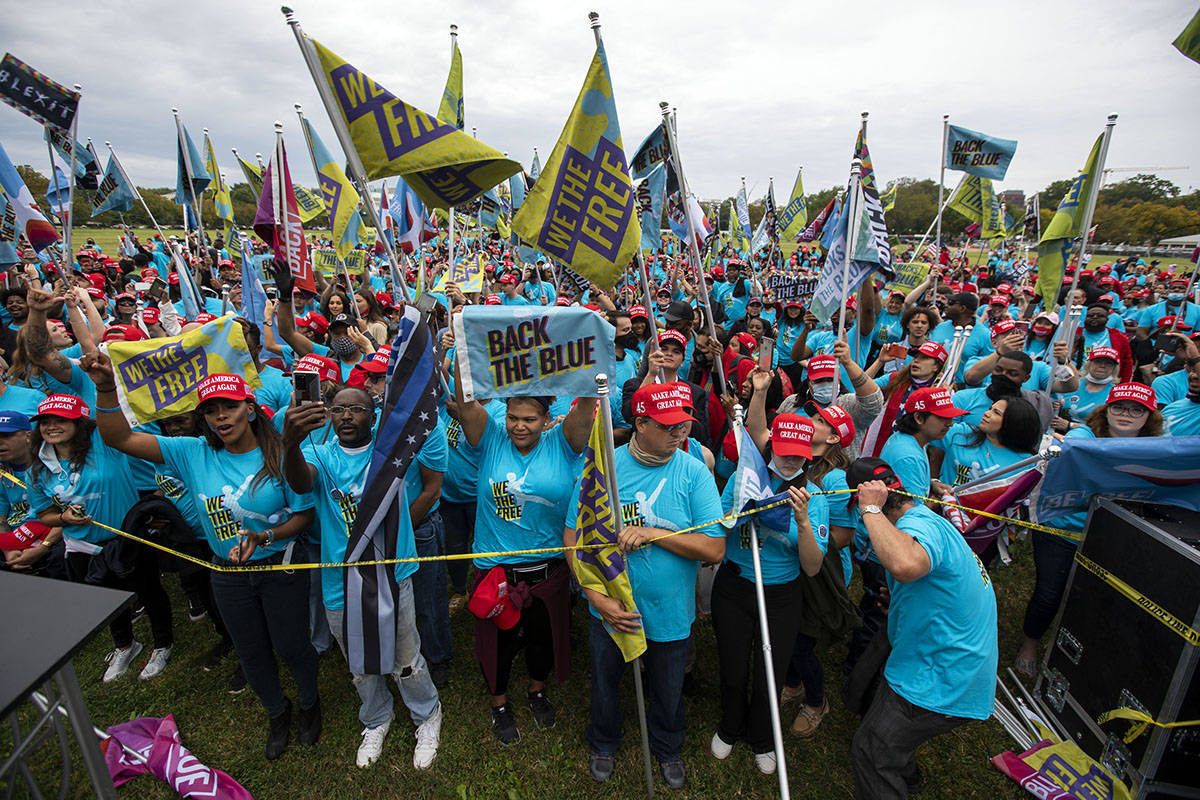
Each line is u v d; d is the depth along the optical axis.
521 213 3.48
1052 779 3.47
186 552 4.32
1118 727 3.34
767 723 3.55
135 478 4.70
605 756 3.61
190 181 8.74
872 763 3.05
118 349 3.17
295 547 3.51
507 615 3.42
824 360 4.88
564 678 3.66
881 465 3.00
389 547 3.27
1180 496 3.34
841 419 3.65
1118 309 14.23
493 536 3.58
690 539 3.10
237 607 3.40
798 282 7.88
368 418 3.44
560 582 3.54
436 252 22.08
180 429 4.38
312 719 3.84
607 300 7.80
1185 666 2.94
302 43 2.80
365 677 3.57
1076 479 3.54
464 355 2.96
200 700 4.20
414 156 3.05
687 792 3.48
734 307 11.52
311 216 9.64
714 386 6.36
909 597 2.95
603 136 3.31
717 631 3.57
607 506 3.04
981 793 3.50
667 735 3.48
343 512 3.35
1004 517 3.50
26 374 5.09
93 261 14.45
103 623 1.97
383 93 2.98
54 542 4.20
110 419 3.22
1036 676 4.34
